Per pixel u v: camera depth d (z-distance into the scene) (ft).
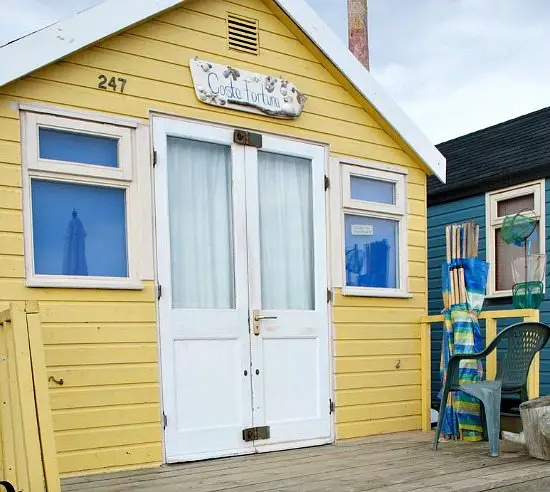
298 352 14.89
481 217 24.23
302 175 15.65
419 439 15.60
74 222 12.19
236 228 14.11
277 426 14.24
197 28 13.96
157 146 13.17
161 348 12.82
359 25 29.12
